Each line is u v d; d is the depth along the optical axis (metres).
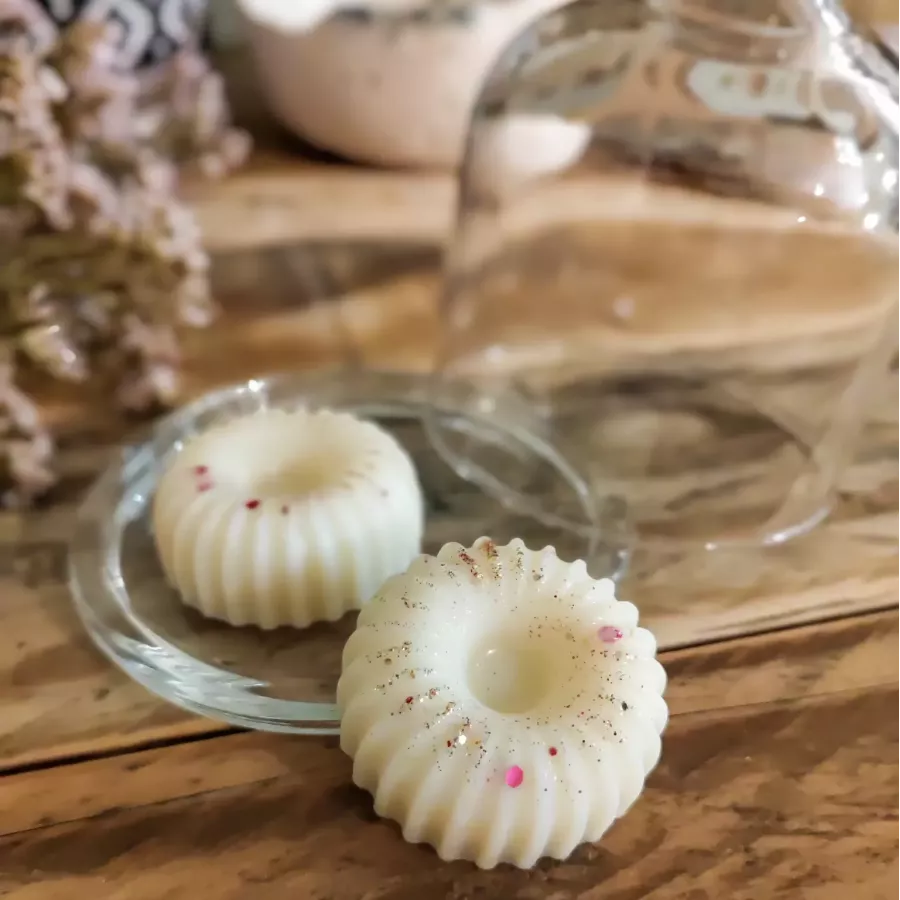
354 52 0.23
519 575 0.14
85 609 0.16
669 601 0.16
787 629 0.16
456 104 0.24
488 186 0.21
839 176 0.19
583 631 0.13
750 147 0.20
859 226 0.19
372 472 0.16
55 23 0.19
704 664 0.15
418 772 0.12
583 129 0.21
